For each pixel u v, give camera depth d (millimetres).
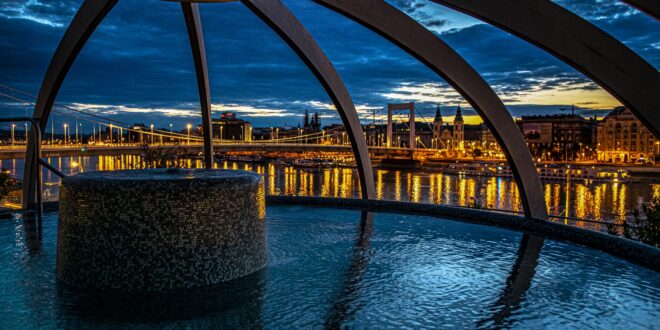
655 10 5332
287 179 70250
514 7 6262
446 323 4363
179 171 6242
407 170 88625
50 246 6660
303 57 8766
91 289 5070
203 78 10320
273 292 5055
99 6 8586
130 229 5000
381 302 4820
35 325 4152
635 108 5848
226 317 4395
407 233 7871
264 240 5953
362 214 9555
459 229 8211
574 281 5555
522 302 4895
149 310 4527
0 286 5117
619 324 4414
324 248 6863
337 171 87000
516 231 8078
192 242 5129
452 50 7469
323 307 4672
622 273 5859
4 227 7887
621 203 49406
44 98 9875
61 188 5371
